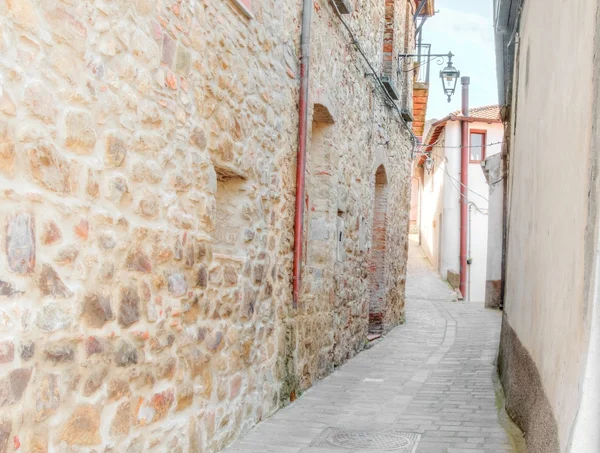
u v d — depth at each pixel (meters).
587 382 2.63
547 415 3.75
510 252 7.41
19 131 2.75
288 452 4.84
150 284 3.83
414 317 14.47
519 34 7.53
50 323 2.96
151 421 3.86
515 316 6.16
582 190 3.15
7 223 2.68
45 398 2.93
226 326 4.95
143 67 3.73
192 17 4.32
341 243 8.46
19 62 2.74
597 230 2.69
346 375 7.86
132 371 3.65
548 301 4.15
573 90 3.59
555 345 3.73
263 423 5.61
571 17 3.75
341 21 8.09
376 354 9.52
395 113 12.20
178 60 4.14
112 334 3.45
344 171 8.54
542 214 4.71
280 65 6.05
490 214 15.77
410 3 13.37
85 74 3.20
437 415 5.95
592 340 2.65
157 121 3.88
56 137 3.00
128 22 3.56
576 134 3.43
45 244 2.93
